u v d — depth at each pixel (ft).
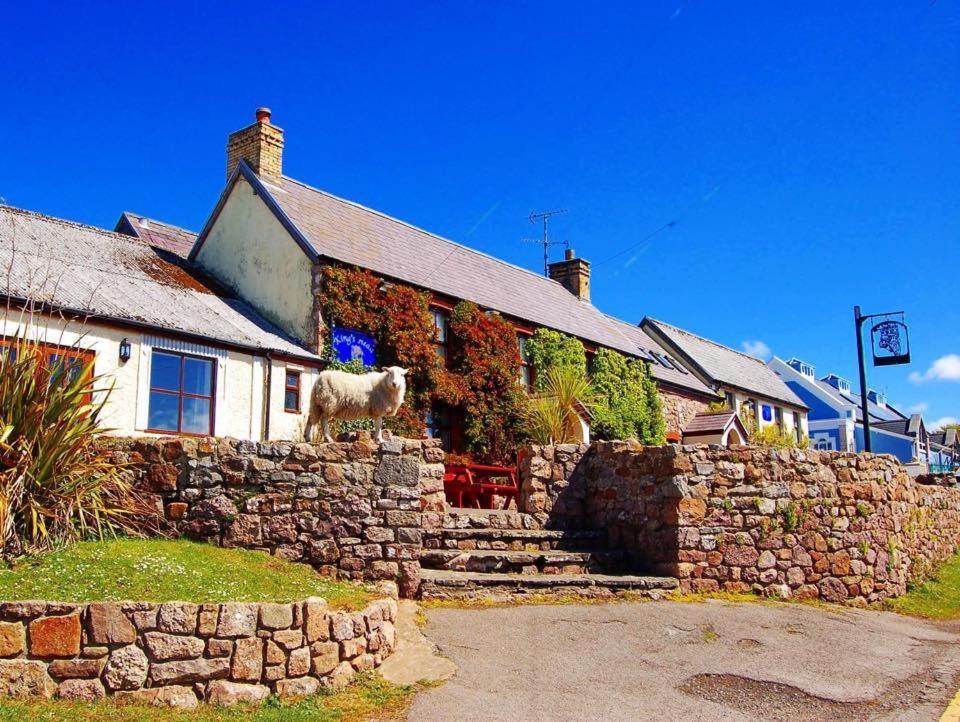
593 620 32.94
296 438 59.98
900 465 48.96
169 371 55.06
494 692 25.11
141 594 23.99
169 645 22.03
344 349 64.39
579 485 45.11
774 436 98.02
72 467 27.84
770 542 41.16
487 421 74.18
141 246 71.15
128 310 54.39
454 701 24.13
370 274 67.00
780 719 25.18
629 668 28.27
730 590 39.91
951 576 51.26
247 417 58.65
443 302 73.72
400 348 67.10
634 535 41.96
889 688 28.81
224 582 26.50
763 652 31.32
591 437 77.56
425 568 36.37
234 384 58.23
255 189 69.72
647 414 94.89
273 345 60.64
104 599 23.22
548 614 33.17
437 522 39.81
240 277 69.97
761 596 40.37
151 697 21.52
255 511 31.35
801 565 41.81
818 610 39.14
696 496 40.11
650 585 37.81
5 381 27.17
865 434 69.97
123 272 62.59
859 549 43.86
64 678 21.08
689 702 25.85
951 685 29.35
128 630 21.75
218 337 57.11
